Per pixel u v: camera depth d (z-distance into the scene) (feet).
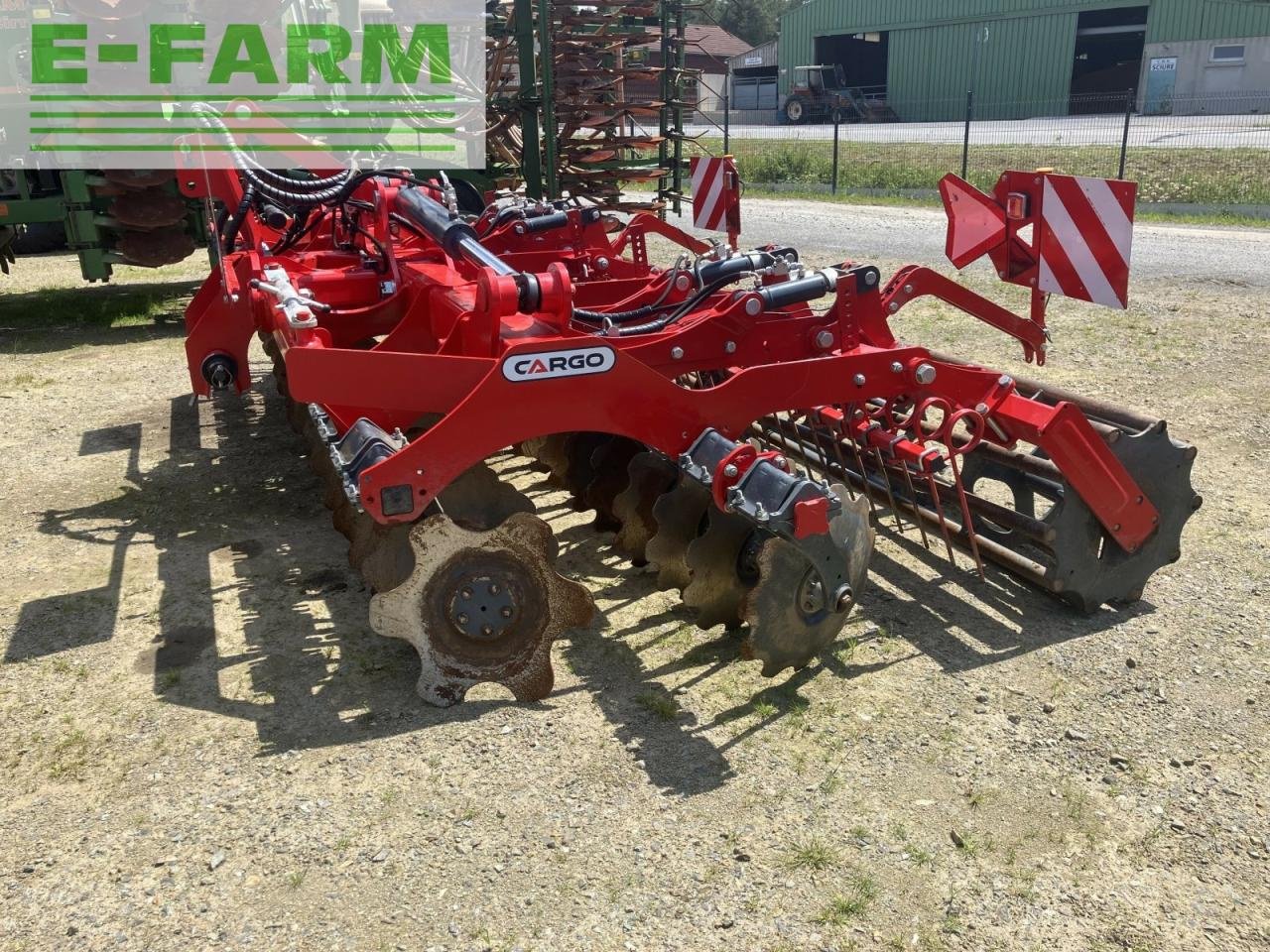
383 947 7.72
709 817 9.01
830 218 48.85
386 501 9.85
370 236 16.37
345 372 9.99
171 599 13.14
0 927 7.97
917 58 122.52
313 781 9.54
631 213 33.01
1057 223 12.54
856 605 12.65
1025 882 8.26
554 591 10.53
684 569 12.56
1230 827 8.83
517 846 8.70
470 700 10.80
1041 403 11.84
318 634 12.21
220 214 24.45
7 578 13.75
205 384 18.28
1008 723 10.27
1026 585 13.06
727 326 11.73
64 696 11.00
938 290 12.79
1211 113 107.14
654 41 30.19
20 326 29.25
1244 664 11.19
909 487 13.67
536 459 17.61
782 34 132.36
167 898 8.21
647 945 7.71
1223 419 18.57
